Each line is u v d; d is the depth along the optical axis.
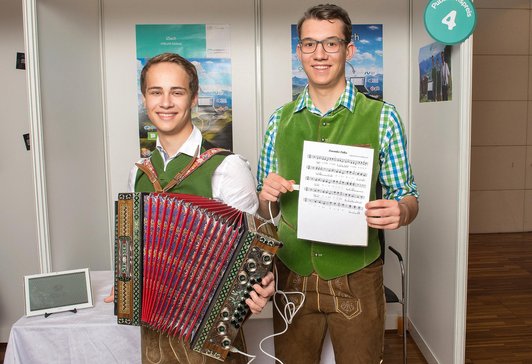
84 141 2.44
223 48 2.74
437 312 2.46
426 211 2.60
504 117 5.57
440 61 2.29
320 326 1.60
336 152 1.41
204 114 2.77
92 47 2.55
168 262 1.29
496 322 3.24
